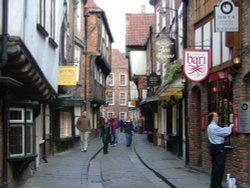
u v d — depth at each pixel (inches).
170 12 960.3
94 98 1357.0
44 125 666.2
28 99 479.5
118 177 585.0
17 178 466.3
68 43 951.0
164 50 819.4
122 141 1375.5
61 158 752.3
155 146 1118.4
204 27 582.2
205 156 590.6
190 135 650.8
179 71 748.0
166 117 979.9
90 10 1349.7
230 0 451.2
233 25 450.3
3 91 394.0
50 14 530.9
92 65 1331.2
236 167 470.3
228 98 502.6
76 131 1042.1
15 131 440.1
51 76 548.4
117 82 2972.4
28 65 377.7
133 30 1620.3
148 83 1107.9
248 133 454.3
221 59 510.6
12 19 353.1
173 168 647.1
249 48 436.5
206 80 581.0
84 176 560.4
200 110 647.1
